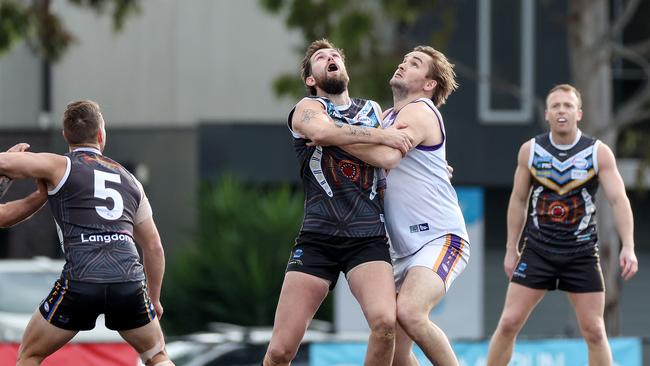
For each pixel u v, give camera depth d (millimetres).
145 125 80000
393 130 22156
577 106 27625
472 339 37375
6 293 52281
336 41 50938
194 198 75125
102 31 81562
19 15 59938
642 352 38562
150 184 79938
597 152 27562
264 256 70188
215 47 77250
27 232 80625
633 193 75500
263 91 76250
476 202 50375
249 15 76375
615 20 70500
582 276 27625
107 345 36875
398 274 23406
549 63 69938
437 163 23188
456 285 50156
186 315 70812
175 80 78250
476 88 70188
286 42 75688
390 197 23156
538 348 37594
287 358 22172
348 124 22359
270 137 73000
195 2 77562
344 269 22422
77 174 21672
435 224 23047
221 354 38531
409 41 54188
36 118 83062
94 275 21219
